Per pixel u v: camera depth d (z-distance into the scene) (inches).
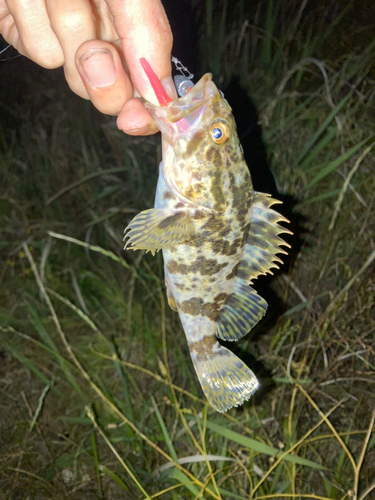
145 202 17.3
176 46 19.2
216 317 8.7
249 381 8.7
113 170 16.7
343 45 18.1
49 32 8.0
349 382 13.7
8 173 18.8
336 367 13.4
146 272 16.4
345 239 15.2
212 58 18.0
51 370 14.9
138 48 7.3
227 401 8.7
